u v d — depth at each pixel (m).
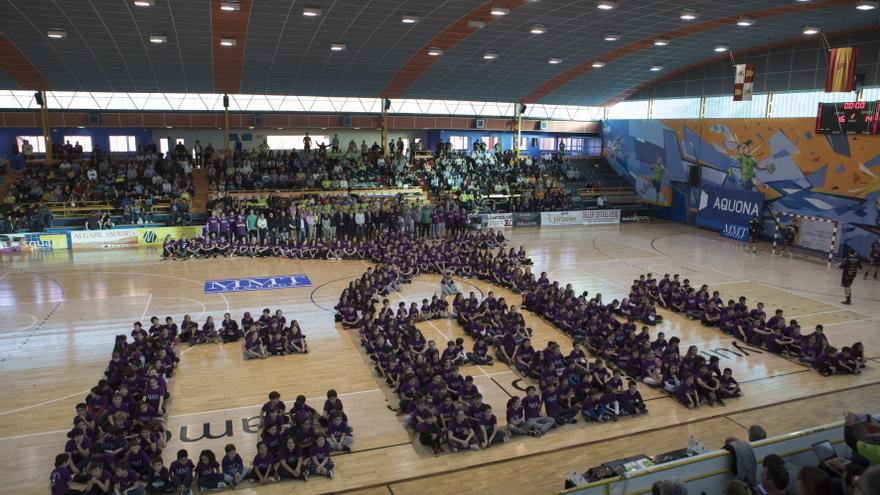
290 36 34.94
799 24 35.88
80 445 14.78
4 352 22.83
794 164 42.28
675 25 35.56
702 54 45.34
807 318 27.61
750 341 24.58
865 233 37.72
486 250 37.91
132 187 47.38
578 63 46.03
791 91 42.81
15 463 15.48
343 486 14.61
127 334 24.83
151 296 30.05
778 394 19.94
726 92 48.34
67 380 20.53
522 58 43.72
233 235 41.47
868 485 4.29
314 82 46.53
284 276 34.44
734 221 47.25
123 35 33.22
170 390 19.83
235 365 21.98
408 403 18.19
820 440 11.56
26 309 27.83
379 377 21.08
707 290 30.36
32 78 41.72
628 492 10.49
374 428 17.50
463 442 16.23
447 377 19.03
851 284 30.95
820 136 40.16
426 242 44.00
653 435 17.22
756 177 45.56
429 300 30.56
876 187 36.84
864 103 36.88
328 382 20.62
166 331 22.27
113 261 37.66
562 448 16.45
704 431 17.44
